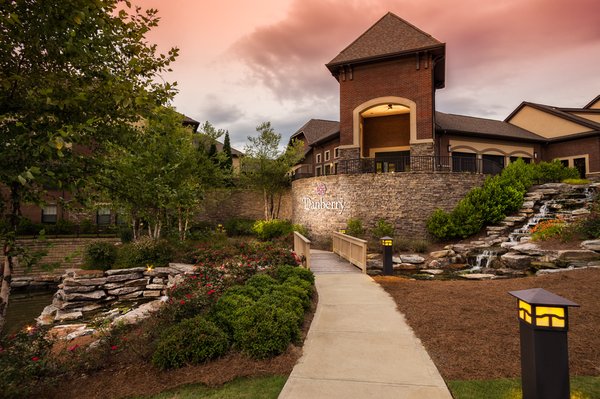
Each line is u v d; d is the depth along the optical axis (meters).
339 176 19.41
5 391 3.33
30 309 12.73
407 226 17.91
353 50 22.17
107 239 20.73
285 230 21.30
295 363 4.21
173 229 8.62
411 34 21.16
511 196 17.45
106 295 12.28
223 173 25.84
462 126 25.25
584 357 4.09
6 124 3.53
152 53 4.65
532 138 26.59
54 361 4.28
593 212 13.47
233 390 3.61
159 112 4.57
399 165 24.09
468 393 3.37
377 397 3.34
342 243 14.57
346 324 5.68
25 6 3.38
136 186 4.84
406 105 20.48
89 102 3.86
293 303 5.84
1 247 3.91
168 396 3.55
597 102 29.53
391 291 8.05
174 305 5.47
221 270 7.60
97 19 3.68
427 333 5.14
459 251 15.21
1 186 3.62
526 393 2.83
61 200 4.37
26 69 3.85
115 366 4.31
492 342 4.67
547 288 7.11
